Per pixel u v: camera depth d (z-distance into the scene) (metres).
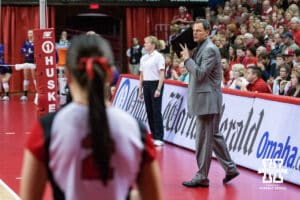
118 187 3.32
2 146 14.80
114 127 3.31
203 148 10.41
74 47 3.39
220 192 10.25
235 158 12.41
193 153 13.94
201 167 10.52
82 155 3.26
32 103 24.98
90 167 3.26
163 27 30.48
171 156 13.57
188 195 10.05
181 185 10.76
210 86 10.06
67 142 3.26
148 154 3.40
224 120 13.14
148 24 30.56
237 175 10.72
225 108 13.23
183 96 15.19
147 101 14.88
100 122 3.23
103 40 3.49
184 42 10.16
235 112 12.87
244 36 20.66
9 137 16.16
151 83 14.73
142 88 15.13
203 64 9.91
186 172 11.89
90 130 3.25
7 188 10.45
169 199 9.79
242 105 12.68
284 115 11.35
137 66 28.08
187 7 30.56
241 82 14.59
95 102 3.25
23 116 20.55
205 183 10.59
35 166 3.31
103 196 3.29
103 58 3.34
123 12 30.53
